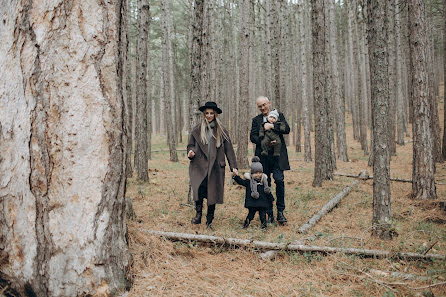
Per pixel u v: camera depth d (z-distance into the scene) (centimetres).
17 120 264
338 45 2964
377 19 423
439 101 3375
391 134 1565
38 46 263
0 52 278
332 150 1171
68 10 269
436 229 468
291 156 1800
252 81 1970
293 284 305
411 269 332
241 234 443
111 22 288
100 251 264
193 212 562
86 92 271
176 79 2614
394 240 414
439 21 3150
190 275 314
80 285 255
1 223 268
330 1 1522
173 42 2516
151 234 380
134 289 279
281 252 370
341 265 340
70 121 264
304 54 1573
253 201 469
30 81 262
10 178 265
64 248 256
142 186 827
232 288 293
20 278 258
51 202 258
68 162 262
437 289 287
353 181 904
